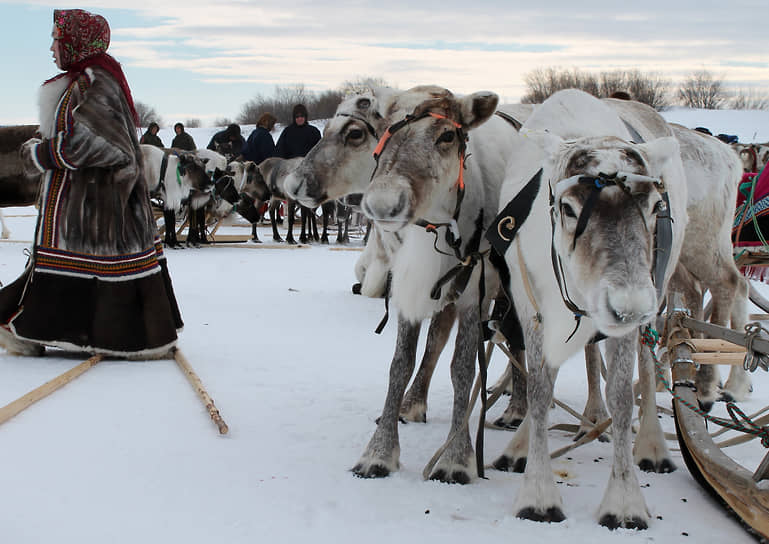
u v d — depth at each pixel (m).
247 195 16.20
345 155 4.66
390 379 3.87
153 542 2.93
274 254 13.74
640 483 3.73
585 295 2.82
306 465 3.82
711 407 5.20
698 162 5.38
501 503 3.43
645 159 2.99
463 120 3.65
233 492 3.44
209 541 2.96
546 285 3.28
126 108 5.47
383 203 3.38
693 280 5.81
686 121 40.25
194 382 4.95
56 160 5.17
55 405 4.55
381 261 8.74
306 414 4.66
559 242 3.01
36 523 3.05
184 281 10.03
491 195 4.02
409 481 3.67
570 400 5.36
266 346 6.45
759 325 3.53
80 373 5.22
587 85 47.75
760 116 42.84
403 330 3.89
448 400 5.20
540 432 3.34
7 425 4.18
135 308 5.59
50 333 5.46
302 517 3.20
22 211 24.75
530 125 3.76
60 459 3.73
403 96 3.68
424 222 3.69
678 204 3.88
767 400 5.47
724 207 5.52
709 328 3.85
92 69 5.30
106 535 2.98
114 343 5.54
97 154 5.19
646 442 4.00
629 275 2.72
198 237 15.03
